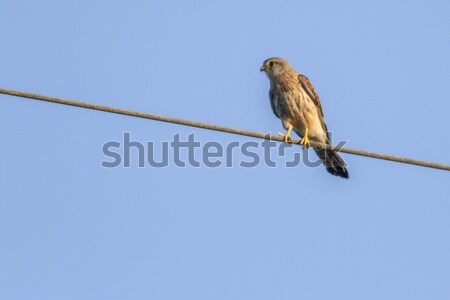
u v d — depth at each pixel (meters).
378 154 11.47
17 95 10.43
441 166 11.42
